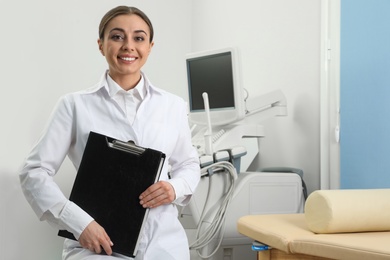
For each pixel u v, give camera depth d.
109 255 1.45
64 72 2.83
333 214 1.52
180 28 3.54
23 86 2.66
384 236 1.51
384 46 2.18
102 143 1.49
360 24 2.33
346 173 2.42
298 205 2.46
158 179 1.49
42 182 1.47
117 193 1.47
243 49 3.18
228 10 3.29
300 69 2.75
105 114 1.55
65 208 1.43
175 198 1.52
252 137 2.72
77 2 2.90
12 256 2.56
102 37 1.58
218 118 2.60
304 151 2.70
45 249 2.66
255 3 3.08
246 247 2.33
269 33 2.97
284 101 2.67
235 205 2.31
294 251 1.50
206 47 3.49
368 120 2.28
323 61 2.57
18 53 2.64
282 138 2.86
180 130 1.66
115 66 1.55
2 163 2.57
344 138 2.44
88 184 1.48
